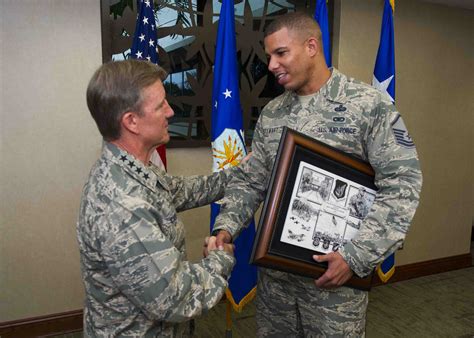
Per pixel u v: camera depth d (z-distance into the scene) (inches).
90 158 91.8
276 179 45.0
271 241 44.8
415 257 130.9
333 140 48.6
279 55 47.4
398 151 45.6
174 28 95.2
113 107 35.5
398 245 45.5
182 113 100.7
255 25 105.4
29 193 88.4
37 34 84.6
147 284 33.1
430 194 130.5
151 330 37.9
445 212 134.3
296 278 51.8
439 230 134.1
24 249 89.7
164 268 33.3
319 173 46.5
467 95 132.5
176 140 100.0
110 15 90.2
